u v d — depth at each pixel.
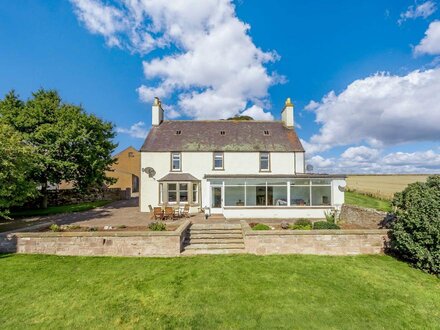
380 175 79.00
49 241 10.95
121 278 8.48
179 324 5.97
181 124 26.84
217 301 6.98
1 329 5.74
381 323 6.04
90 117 24.47
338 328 5.83
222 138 25.00
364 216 15.66
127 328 5.84
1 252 10.92
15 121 20.34
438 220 8.37
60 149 21.53
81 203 29.05
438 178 9.74
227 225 13.80
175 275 8.70
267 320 6.12
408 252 9.66
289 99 27.31
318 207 19.36
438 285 7.99
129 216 19.66
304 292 7.47
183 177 22.56
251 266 9.48
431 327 5.93
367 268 9.34
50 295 7.32
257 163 23.75
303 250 11.04
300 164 24.03
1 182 11.82
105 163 25.97
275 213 19.27
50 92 23.95
